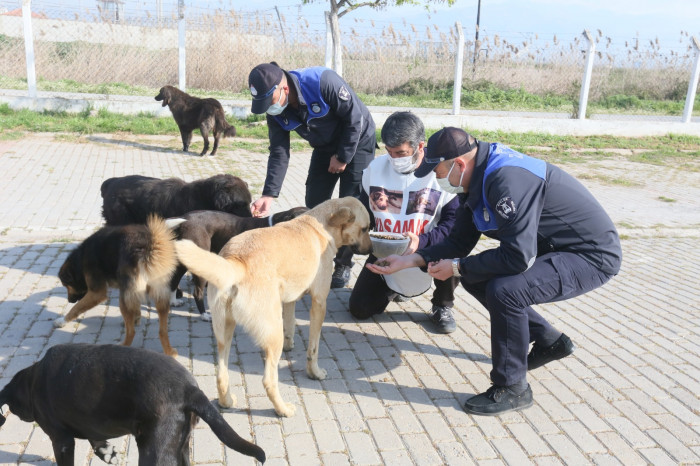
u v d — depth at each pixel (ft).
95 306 15.44
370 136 17.89
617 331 16.39
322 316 12.98
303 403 12.30
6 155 33.14
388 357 14.47
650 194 33.86
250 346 14.67
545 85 72.69
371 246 13.73
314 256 12.32
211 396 12.33
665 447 11.27
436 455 10.80
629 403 12.76
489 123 50.85
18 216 23.15
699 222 28.25
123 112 46.24
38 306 16.02
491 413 12.10
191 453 10.49
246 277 10.88
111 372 8.72
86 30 55.88
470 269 12.05
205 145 37.09
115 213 18.13
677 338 16.06
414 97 66.28
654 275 21.21
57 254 19.84
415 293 15.71
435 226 15.31
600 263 11.97
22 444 10.50
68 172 30.50
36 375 9.29
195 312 16.52
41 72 54.90
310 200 18.89
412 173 14.65
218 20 58.75
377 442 11.10
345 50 65.98
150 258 13.06
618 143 49.83
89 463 10.18
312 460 10.50
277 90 15.56
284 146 17.30
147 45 57.98
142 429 8.49
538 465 10.64
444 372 13.85
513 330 11.91
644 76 78.13
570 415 12.25
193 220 15.38
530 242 11.23
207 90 59.88
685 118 55.62
